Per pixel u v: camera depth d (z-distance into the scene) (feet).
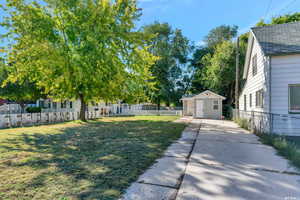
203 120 45.57
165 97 92.43
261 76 27.53
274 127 23.67
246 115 31.27
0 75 47.83
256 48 30.94
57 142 18.08
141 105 94.12
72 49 30.12
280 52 23.29
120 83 38.68
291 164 11.75
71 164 11.37
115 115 71.00
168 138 20.39
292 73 23.21
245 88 41.88
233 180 9.25
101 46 30.25
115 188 8.20
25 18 27.99
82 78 31.30
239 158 13.05
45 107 77.87
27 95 61.11
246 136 21.99
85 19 29.71
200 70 85.05
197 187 8.43
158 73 90.17
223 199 7.41
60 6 29.35
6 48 30.58
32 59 30.45
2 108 75.82
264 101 25.57
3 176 9.38
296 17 57.36
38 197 7.32
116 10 32.37
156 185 8.58
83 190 7.97
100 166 11.05
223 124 35.60
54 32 31.81
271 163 11.96
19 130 27.04
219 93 70.74
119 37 31.14
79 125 33.91
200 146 16.65
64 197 7.34
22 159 12.34
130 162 11.86
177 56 96.43
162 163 11.78
